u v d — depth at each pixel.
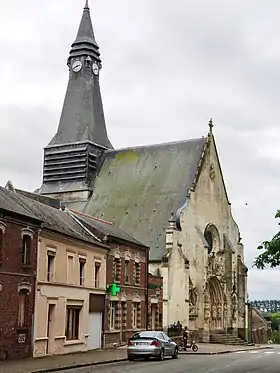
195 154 66.31
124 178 67.81
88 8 73.75
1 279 29.41
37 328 32.84
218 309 64.94
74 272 37.66
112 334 42.81
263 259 27.56
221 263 66.38
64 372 25.22
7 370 24.78
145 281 49.78
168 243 56.81
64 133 70.81
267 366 30.42
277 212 28.25
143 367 28.28
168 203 62.38
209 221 65.25
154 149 69.38
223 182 69.25
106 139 72.50
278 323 104.81
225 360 35.47
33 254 32.66
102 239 42.78
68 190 68.25
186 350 46.56
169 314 54.66
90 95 71.50
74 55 72.19
